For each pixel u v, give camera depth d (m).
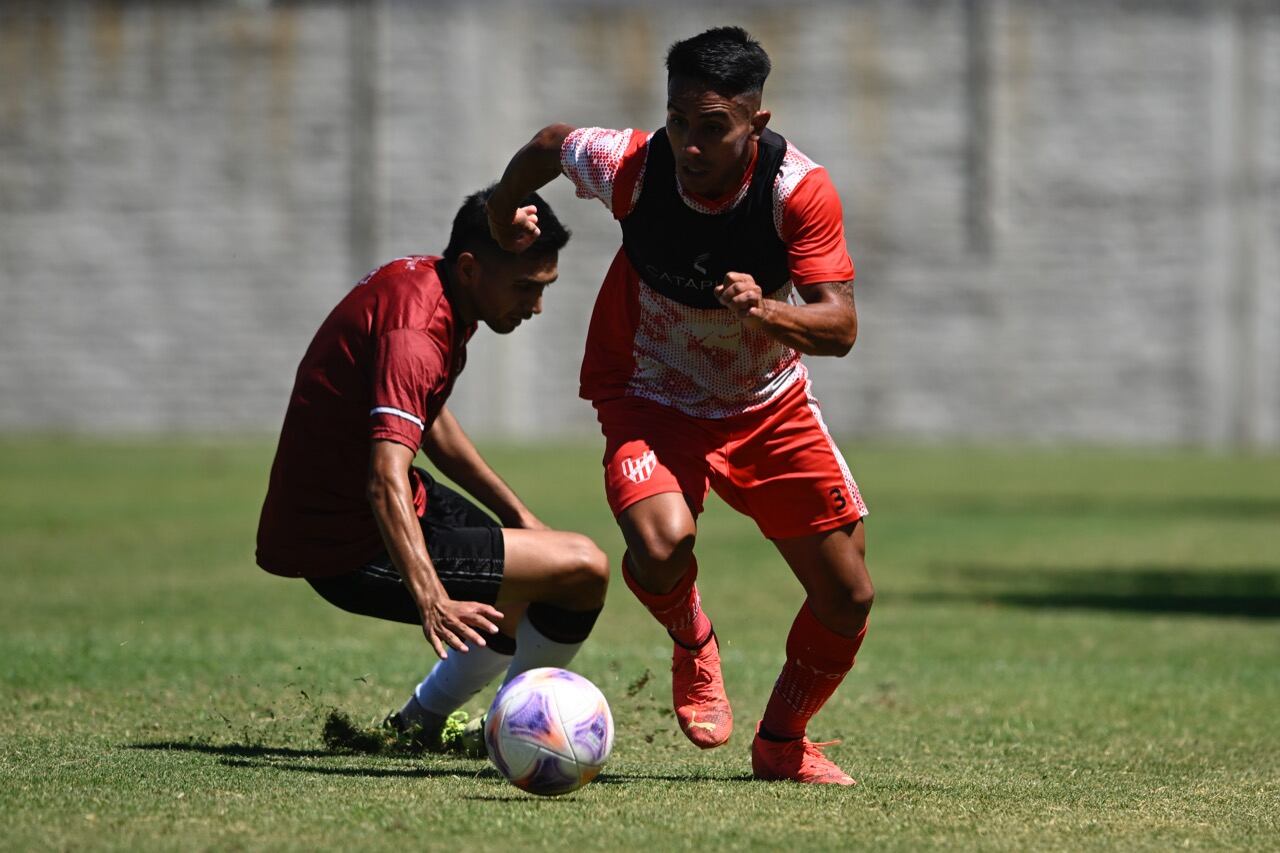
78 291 115.19
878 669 30.95
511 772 17.38
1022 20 110.62
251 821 15.84
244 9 114.06
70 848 14.57
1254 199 110.31
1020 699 27.31
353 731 21.31
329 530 20.16
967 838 15.92
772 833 15.87
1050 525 64.12
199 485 76.12
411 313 19.62
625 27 113.38
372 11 113.75
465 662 21.28
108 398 115.56
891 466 94.19
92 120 114.38
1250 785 19.77
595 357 20.62
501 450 102.44
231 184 114.69
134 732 22.03
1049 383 111.94
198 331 115.12
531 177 19.80
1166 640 36.03
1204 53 109.94
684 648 19.73
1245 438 110.69
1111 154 110.81
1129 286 111.12
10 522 59.56
